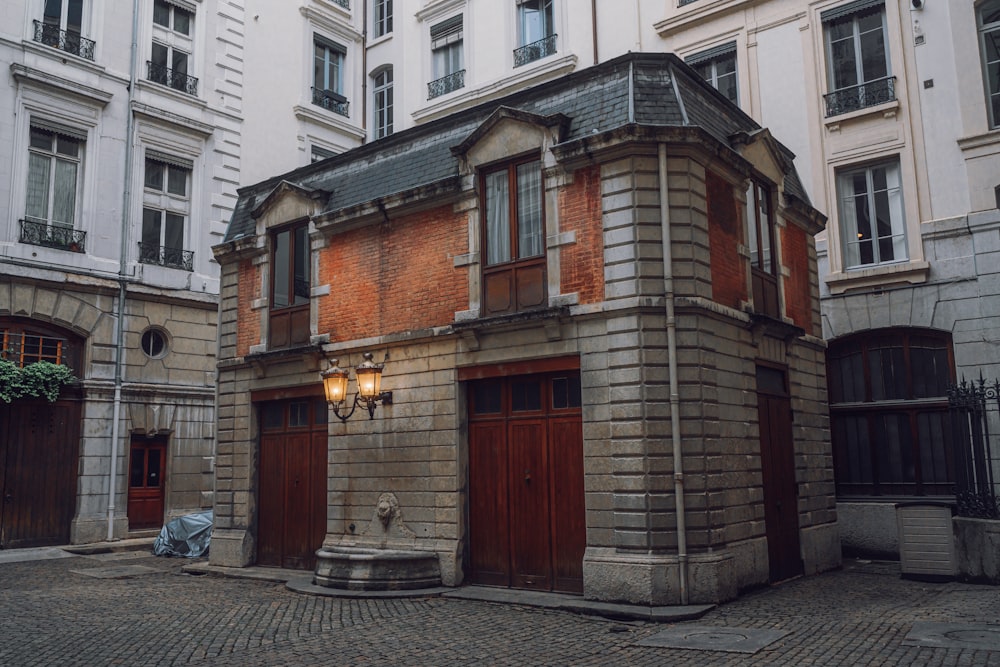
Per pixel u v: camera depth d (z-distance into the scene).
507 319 10.77
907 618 8.52
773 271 12.48
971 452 11.38
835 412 15.90
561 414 10.65
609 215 10.29
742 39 17.94
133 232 20.05
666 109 10.52
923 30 15.62
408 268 12.30
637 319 9.89
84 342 18.89
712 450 9.89
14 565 15.39
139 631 8.92
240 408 14.59
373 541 12.06
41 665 7.48
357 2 28.14
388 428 12.17
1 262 17.44
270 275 14.46
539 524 10.69
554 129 10.86
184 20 22.17
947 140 15.13
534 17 23.16
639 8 20.19
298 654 7.78
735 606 9.49
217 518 14.54
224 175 22.28
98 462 18.61
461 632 8.59
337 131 26.77
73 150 19.52
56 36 19.20
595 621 9.04
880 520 14.83
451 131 12.56
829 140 16.52
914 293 15.10
